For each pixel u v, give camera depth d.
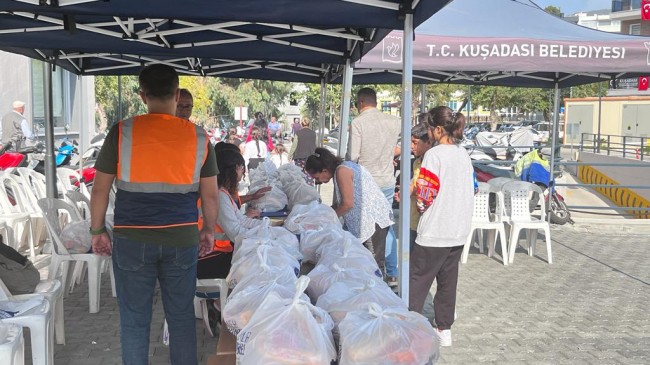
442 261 5.03
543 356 5.11
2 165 10.03
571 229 11.26
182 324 3.43
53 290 4.13
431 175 4.90
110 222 5.72
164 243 3.27
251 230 4.40
